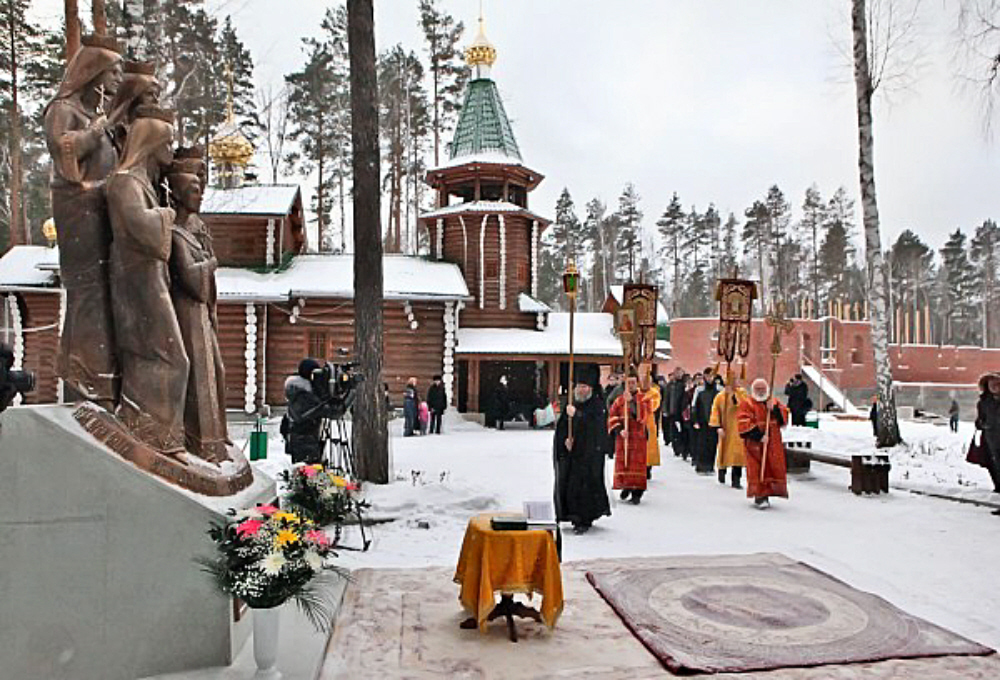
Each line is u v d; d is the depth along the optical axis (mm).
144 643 3926
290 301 21719
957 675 4203
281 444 14539
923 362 40250
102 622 3906
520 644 4613
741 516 8695
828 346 37656
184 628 3961
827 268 60938
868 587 5898
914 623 5000
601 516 8062
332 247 35812
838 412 31031
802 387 18000
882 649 4539
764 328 34750
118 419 4262
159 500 3967
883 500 9719
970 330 68875
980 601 5613
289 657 4215
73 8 11148
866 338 37562
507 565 4742
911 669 4277
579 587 5824
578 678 4141
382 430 9578
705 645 4574
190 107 15727
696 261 64625
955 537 7660
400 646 4559
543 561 4770
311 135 34156
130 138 4531
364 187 9781
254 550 3627
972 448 9781
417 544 7316
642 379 11547
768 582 5898
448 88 35906
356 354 9703
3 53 24672
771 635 4758
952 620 5188
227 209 22828
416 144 36219
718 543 7371
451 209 25484
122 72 4828
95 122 4570
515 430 20734
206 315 5043
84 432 3992
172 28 14648
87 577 3900
